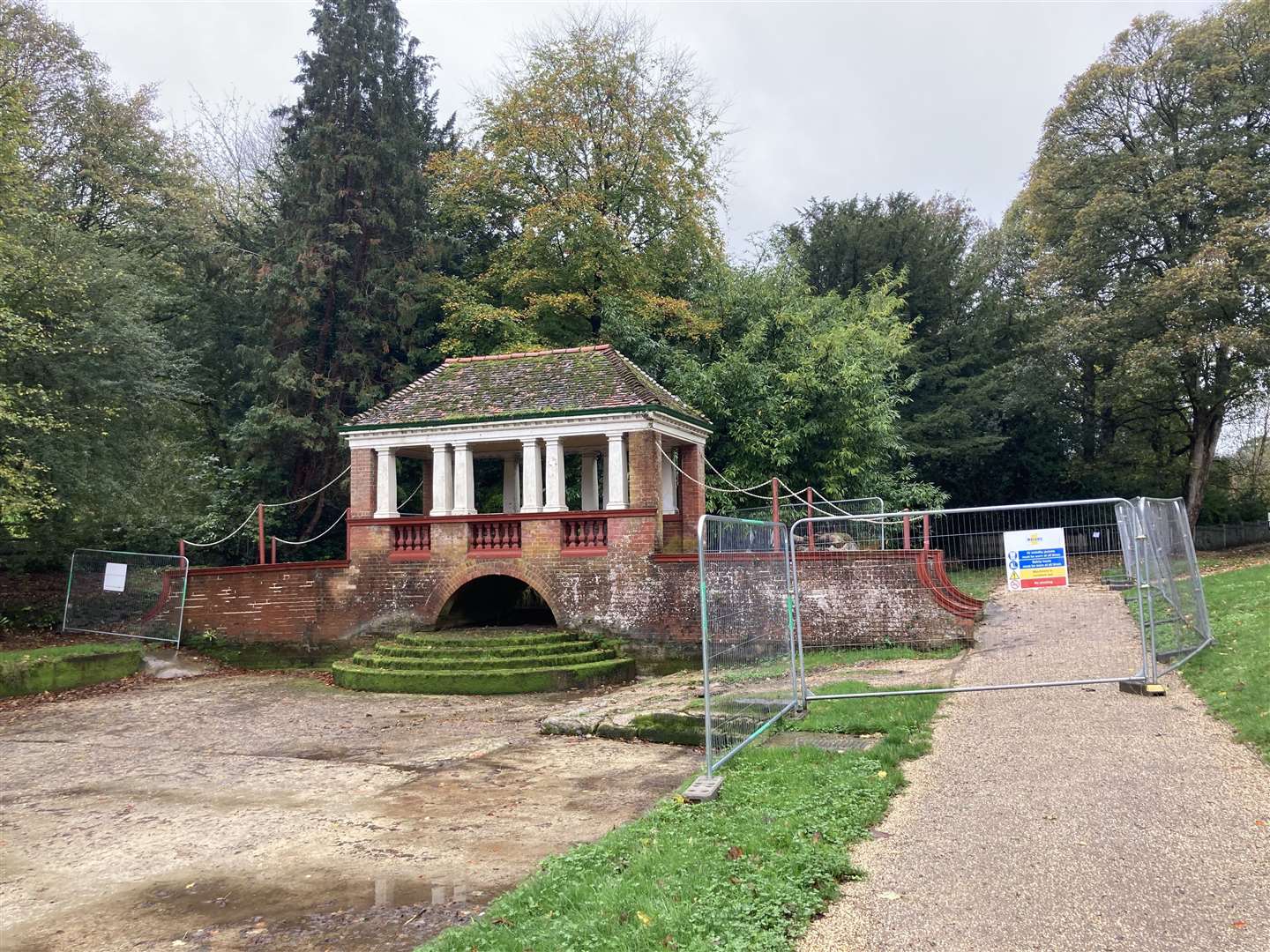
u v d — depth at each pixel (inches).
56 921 218.2
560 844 256.2
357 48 1045.8
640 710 419.2
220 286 1086.4
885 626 582.6
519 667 573.9
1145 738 302.5
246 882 239.5
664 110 1165.7
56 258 767.1
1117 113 1418.6
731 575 323.3
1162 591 414.9
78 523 813.2
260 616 721.6
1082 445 1598.2
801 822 235.6
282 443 986.7
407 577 685.3
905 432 1311.5
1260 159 1279.5
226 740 439.5
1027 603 453.4
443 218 1176.2
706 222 1235.9
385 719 476.7
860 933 173.3
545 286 1112.2
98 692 605.3
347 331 1016.9
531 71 1170.0
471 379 745.0
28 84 799.1
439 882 232.2
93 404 770.2
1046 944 164.6
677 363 999.0
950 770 283.6
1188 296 1219.2
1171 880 188.5
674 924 175.5
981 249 1662.2
